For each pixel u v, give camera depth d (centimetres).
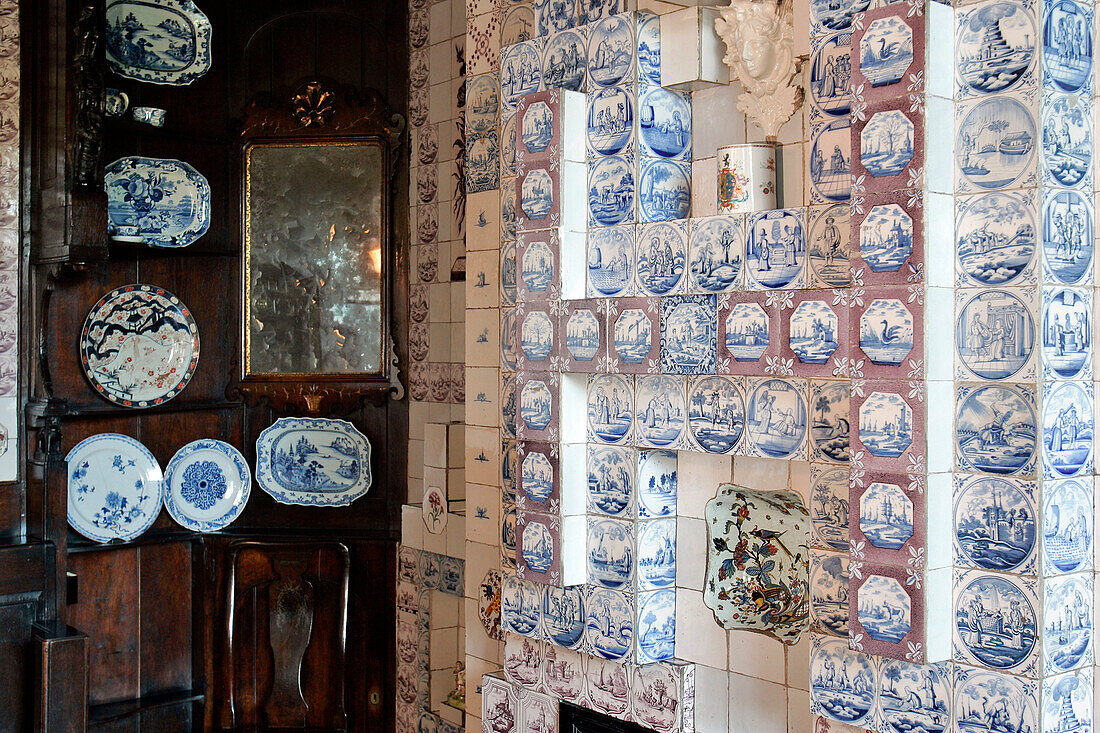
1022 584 128
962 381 134
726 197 168
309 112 299
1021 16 127
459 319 276
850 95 142
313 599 293
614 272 183
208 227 294
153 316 286
